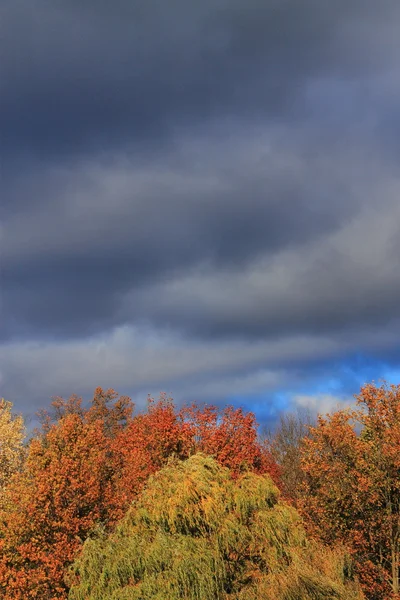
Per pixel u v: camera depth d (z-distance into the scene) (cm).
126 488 4431
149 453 4709
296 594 2270
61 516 3928
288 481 6000
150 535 2580
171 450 4675
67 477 4047
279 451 7131
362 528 3797
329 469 3962
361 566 3634
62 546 3747
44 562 3750
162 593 2283
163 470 2891
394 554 3712
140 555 2458
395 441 3816
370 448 3988
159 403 5150
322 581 2352
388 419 4041
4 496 4369
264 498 2747
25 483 4191
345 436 4016
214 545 2466
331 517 3894
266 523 2614
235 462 4550
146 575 2388
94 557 2567
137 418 6128
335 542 3694
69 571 2703
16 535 3841
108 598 2366
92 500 4053
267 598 2269
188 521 2584
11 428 5659
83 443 4319
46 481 3966
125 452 5078
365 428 4212
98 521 3922
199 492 2653
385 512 3822
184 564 2336
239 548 2527
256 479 2859
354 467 3975
